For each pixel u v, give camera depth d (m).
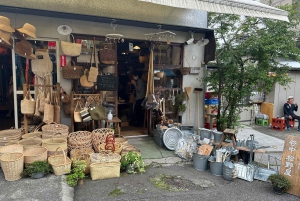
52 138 3.85
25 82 4.46
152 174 3.83
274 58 5.48
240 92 5.53
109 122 4.77
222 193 3.30
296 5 6.61
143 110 6.61
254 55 5.44
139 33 5.16
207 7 4.04
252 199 3.17
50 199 2.71
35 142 3.90
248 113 8.80
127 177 3.67
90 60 4.72
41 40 4.39
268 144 6.05
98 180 3.52
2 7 3.74
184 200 3.07
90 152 3.94
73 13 4.12
